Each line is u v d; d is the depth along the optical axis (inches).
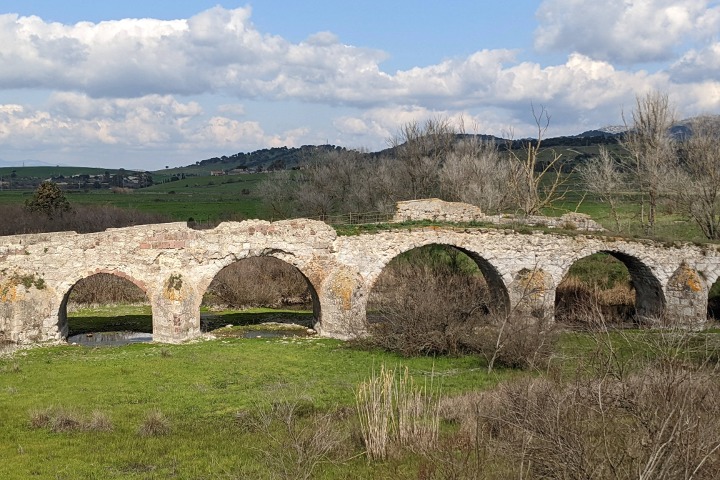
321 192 2343.8
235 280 1488.7
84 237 1016.2
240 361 893.8
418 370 847.7
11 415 629.0
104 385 759.1
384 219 1489.9
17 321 968.9
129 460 506.9
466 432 469.1
